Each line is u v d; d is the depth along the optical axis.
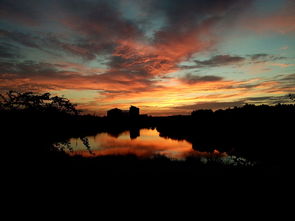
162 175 7.98
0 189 3.17
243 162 7.93
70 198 3.66
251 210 4.37
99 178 5.63
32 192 3.32
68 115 4.39
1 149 3.47
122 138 33.00
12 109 3.77
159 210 4.48
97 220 3.51
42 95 4.02
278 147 8.80
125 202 4.68
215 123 30.80
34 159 3.74
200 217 4.22
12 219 2.76
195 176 7.66
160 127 74.62
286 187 5.16
